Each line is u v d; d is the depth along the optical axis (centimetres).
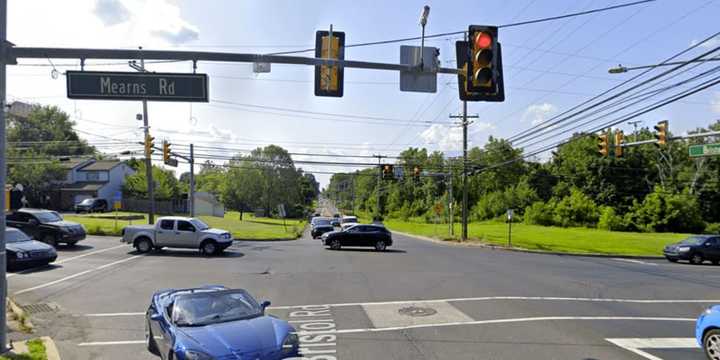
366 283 1738
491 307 1340
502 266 2383
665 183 8025
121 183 7219
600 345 973
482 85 1013
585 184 8806
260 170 9262
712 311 877
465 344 969
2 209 893
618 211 8231
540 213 8262
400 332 1063
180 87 1019
